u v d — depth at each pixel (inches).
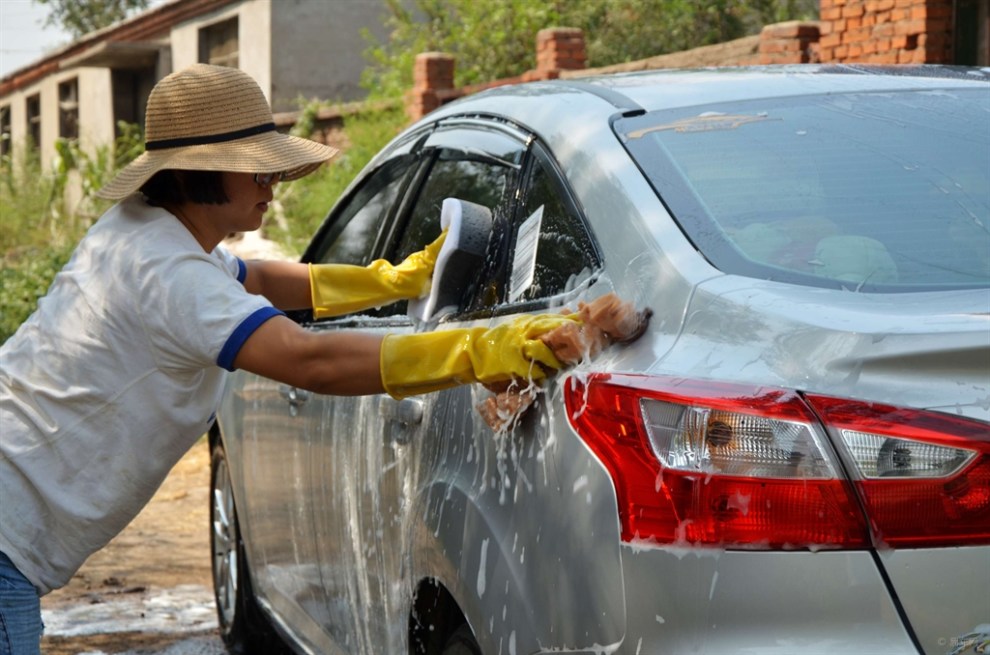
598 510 77.9
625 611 75.3
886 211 91.1
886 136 101.7
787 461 70.2
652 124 102.9
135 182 95.1
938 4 355.6
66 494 98.3
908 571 68.2
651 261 87.0
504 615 87.7
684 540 72.4
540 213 104.1
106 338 94.8
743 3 609.3
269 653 176.7
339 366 88.8
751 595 70.4
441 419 104.5
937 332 68.8
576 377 82.4
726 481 71.3
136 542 254.5
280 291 121.3
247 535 170.1
